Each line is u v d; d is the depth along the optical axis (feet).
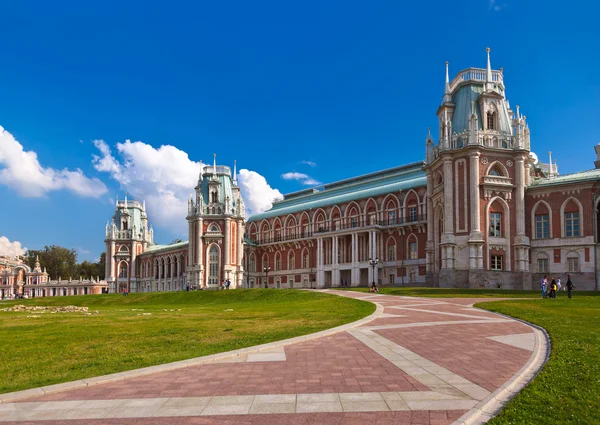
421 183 250.57
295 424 28.27
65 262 542.16
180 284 352.28
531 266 183.01
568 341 50.11
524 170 189.06
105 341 61.16
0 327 81.15
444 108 197.77
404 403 31.58
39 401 33.91
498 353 46.96
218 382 37.96
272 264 335.47
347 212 289.33
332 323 71.51
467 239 179.63
